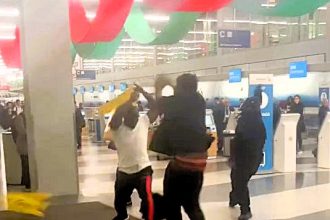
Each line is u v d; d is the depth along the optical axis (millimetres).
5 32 14758
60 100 3412
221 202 5746
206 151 3469
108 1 4715
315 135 13695
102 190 6488
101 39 5375
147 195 3633
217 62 19969
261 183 7305
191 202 3447
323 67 13555
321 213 5242
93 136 15516
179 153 3385
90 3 7285
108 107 3980
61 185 3406
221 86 17156
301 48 15258
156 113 3844
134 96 3898
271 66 16781
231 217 5008
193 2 4867
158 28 6930
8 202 1372
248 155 5121
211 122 10594
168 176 3477
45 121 3375
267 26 18422
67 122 3428
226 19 19219
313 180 7535
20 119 6094
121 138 3775
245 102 5160
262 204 5770
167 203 3498
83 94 30188
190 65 22016
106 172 8508
